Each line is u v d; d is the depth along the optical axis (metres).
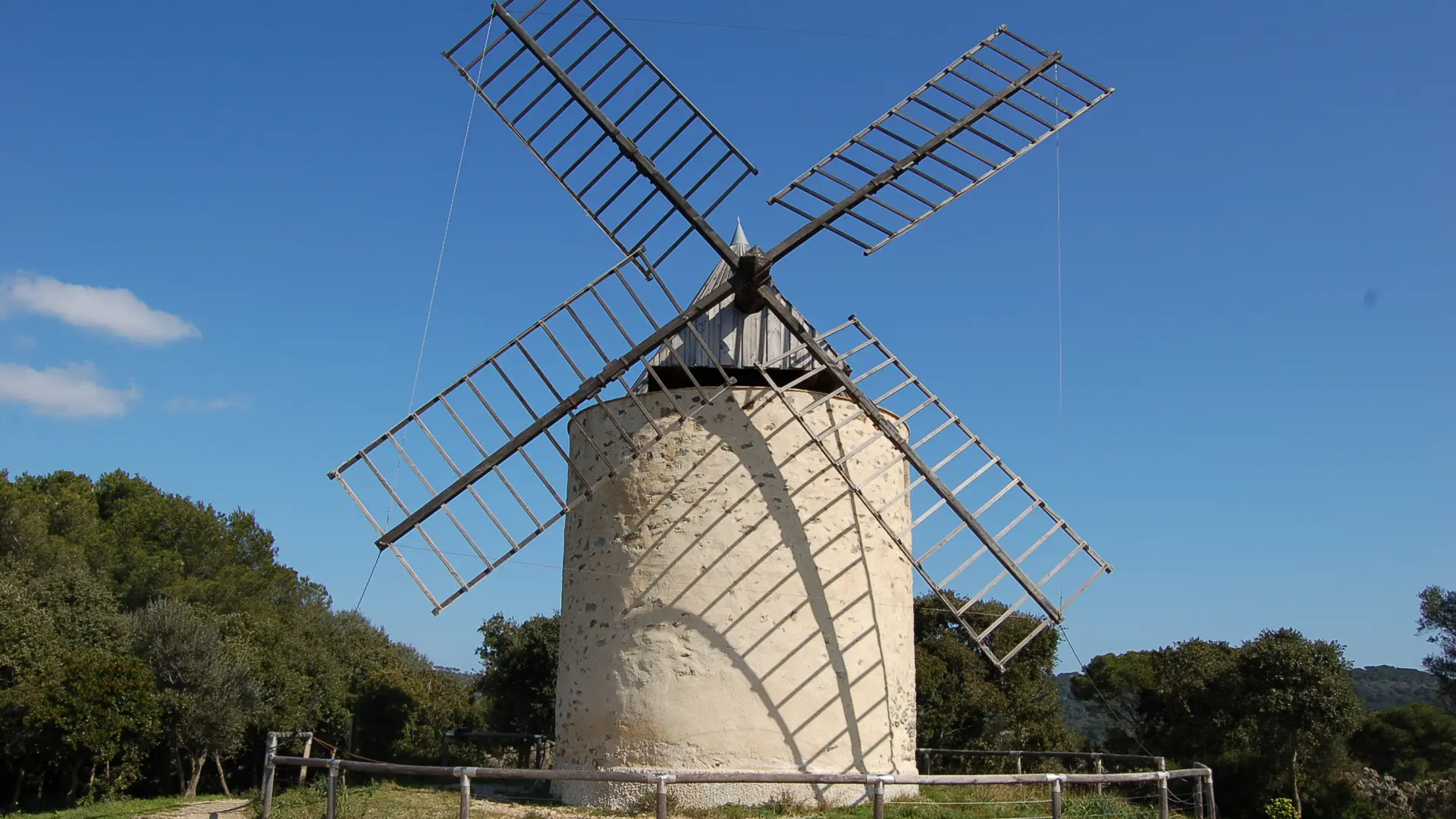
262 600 34.28
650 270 13.71
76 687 18.53
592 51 14.74
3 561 24.64
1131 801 14.34
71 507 31.50
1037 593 12.17
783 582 12.77
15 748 18.34
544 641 24.30
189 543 34.31
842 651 12.84
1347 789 22.70
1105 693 30.36
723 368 13.49
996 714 24.88
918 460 12.93
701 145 14.34
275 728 23.19
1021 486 12.96
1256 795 22.52
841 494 13.29
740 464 13.05
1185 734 25.34
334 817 9.80
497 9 14.88
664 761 12.29
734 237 14.67
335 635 35.03
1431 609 29.83
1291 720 22.16
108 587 29.20
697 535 12.88
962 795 13.16
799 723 12.46
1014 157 14.43
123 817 12.13
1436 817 22.05
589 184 14.39
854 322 14.07
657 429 13.28
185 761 22.41
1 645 19.88
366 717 25.92
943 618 25.95
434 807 11.41
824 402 13.44
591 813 11.59
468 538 12.61
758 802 12.11
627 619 12.84
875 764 12.76
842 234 13.77
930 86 14.62
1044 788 14.08
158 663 21.25
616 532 13.19
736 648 12.54
